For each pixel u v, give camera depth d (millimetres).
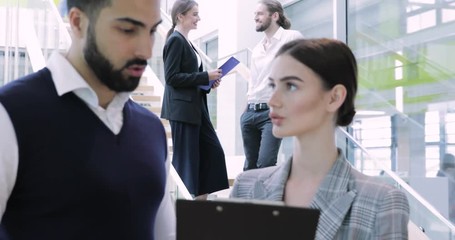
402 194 1100
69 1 1094
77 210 1051
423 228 3137
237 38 6742
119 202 1100
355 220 1081
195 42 8391
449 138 3568
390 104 4180
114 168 1107
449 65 3590
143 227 1168
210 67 5391
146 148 1210
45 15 4277
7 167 991
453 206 3531
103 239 1080
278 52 1162
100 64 1068
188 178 2906
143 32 1066
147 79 5602
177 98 2941
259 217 818
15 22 4352
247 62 5219
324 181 1127
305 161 1163
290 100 1104
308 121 1104
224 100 5605
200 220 839
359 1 4648
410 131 3941
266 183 1229
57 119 1058
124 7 1029
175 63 2922
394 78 4152
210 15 7816
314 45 1113
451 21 3568
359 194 1104
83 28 1085
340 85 1110
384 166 3355
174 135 2975
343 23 4840
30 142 1017
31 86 1073
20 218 1036
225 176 3088
